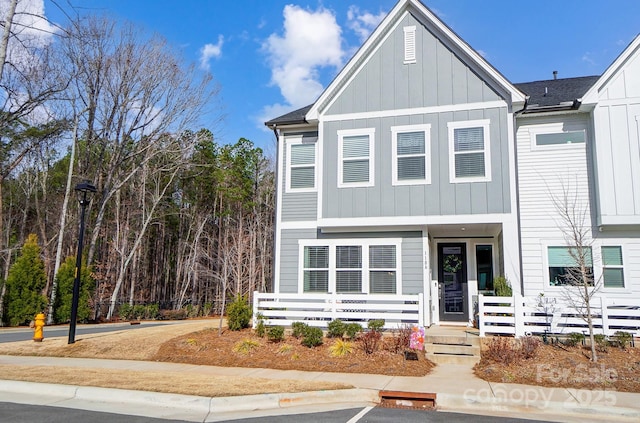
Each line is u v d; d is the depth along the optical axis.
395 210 13.29
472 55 13.13
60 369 9.38
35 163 34.72
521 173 13.78
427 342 11.08
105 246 36.81
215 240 40.78
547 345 10.31
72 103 26.58
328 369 9.35
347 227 13.77
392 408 7.01
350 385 7.92
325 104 14.43
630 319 11.09
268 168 44.81
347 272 13.85
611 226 12.66
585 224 12.99
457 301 14.60
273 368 9.59
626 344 10.09
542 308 10.96
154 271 42.12
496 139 12.76
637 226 12.56
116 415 6.40
